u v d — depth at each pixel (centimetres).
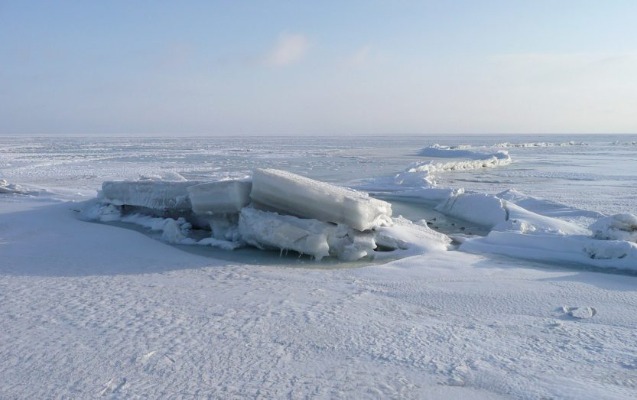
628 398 454
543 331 620
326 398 461
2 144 9600
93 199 1633
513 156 5706
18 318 664
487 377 499
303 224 1080
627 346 571
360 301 741
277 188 1116
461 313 690
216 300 743
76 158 5122
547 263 1008
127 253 1066
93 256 1035
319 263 1035
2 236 1220
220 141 13000
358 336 604
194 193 1211
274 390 475
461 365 526
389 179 2728
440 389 477
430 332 617
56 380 495
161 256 1048
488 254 1079
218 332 616
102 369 518
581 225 1388
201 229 1388
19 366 524
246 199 1196
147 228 1390
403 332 617
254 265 994
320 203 1100
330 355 552
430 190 2203
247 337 600
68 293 777
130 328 628
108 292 785
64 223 1398
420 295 769
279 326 636
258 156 5703
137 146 8862
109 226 1374
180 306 715
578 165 4159
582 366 521
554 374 504
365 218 1091
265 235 1095
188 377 501
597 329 625
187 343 582
